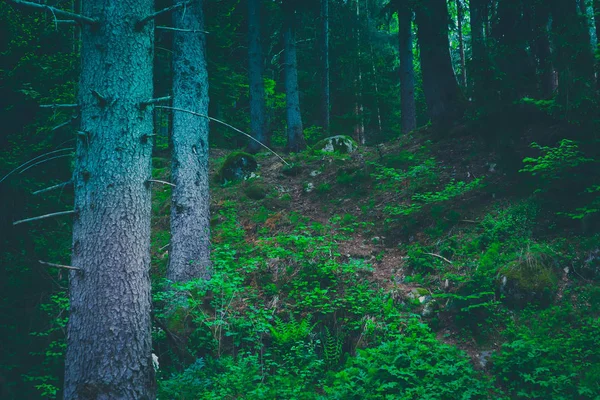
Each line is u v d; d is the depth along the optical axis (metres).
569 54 9.59
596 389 6.26
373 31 26.75
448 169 11.84
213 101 19.42
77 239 5.84
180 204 9.64
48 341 8.75
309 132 22.27
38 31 9.55
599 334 6.96
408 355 6.99
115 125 5.93
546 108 10.21
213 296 8.98
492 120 11.61
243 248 10.96
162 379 7.82
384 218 11.20
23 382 8.41
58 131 9.85
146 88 6.26
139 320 5.88
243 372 7.43
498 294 7.93
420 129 14.77
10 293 8.95
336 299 8.55
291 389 7.18
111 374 5.58
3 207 9.12
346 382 6.97
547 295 7.67
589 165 9.24
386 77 25.98
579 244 8.27
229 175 15.27
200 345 8.18
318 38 25.53
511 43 11.15
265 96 24.52
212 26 15.87
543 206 9.23
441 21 13.38
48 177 10.00
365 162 13.74
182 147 9.86
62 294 9.20
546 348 6.92
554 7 10.44
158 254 11.48
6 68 9.39
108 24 5.99
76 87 9.95
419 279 8.91
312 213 12.35
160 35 15.35
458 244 9.39
